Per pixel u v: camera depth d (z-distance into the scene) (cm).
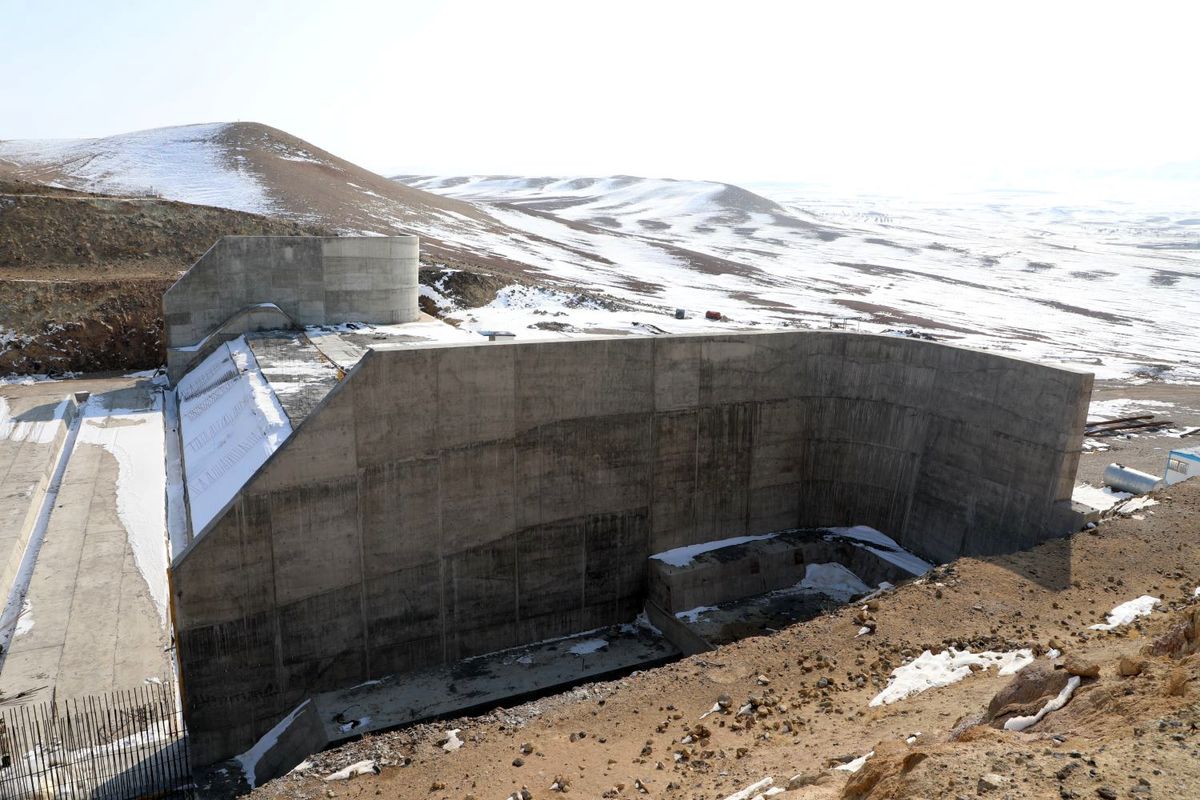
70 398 3544
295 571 1939
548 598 2345
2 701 1733
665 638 2383
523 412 2205
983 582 1723
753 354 2542
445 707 1972
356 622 2052
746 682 1463
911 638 1518
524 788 1187
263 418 2491
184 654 1827
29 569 2256
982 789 657
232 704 1912
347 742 1806
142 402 3584
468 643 2238
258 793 1290
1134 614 1508
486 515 2197
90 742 1661
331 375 2995
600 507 2378
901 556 2522
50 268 4688
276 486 1880
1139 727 731
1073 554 1834
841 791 852
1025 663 1302
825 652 1519
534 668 2186
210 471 2470
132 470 2877
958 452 2400
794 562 2567
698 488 2538
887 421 2602
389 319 4138
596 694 1532
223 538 1834
